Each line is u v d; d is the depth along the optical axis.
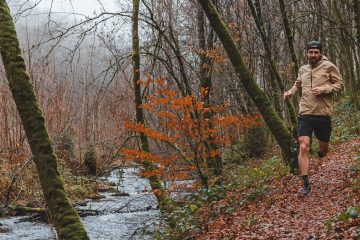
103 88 11.11
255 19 10.12
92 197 15.88
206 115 11.07
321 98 7.26
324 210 6.31
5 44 4.85
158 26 11.55
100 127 17.50
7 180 14.27
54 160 4.93
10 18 4.96
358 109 19.11
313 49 7.30
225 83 18.05
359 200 6.07
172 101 8.70
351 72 19.92
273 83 11.60
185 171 10.86
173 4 15.42
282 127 8.99
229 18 15.21
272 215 6.91
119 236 10.99
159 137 9.13
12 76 4.82
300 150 7.32
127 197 16.20
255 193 8.65
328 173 8.62
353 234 4.82
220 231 7.14
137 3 10.70
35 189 14.45
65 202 4.91
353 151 10.88
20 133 15.10
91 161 18.67
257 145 19.69
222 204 9.04
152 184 10.57
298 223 6.08
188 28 17.48
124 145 11.62
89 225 12.16
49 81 15.85
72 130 18.02
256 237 6.04
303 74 7.50
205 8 8.62
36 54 12.93
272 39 15.63
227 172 12.98
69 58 9.87
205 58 13.39
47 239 10.72
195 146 9.71
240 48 14.44
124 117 13.51
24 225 12.00
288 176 9.07
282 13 10.45
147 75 10.34
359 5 11.63
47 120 16.42
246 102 18.16
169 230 8.34
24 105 4.84
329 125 7.36
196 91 15.06
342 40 19.08
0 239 10.73
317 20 20.02
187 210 8.64
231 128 10.01
